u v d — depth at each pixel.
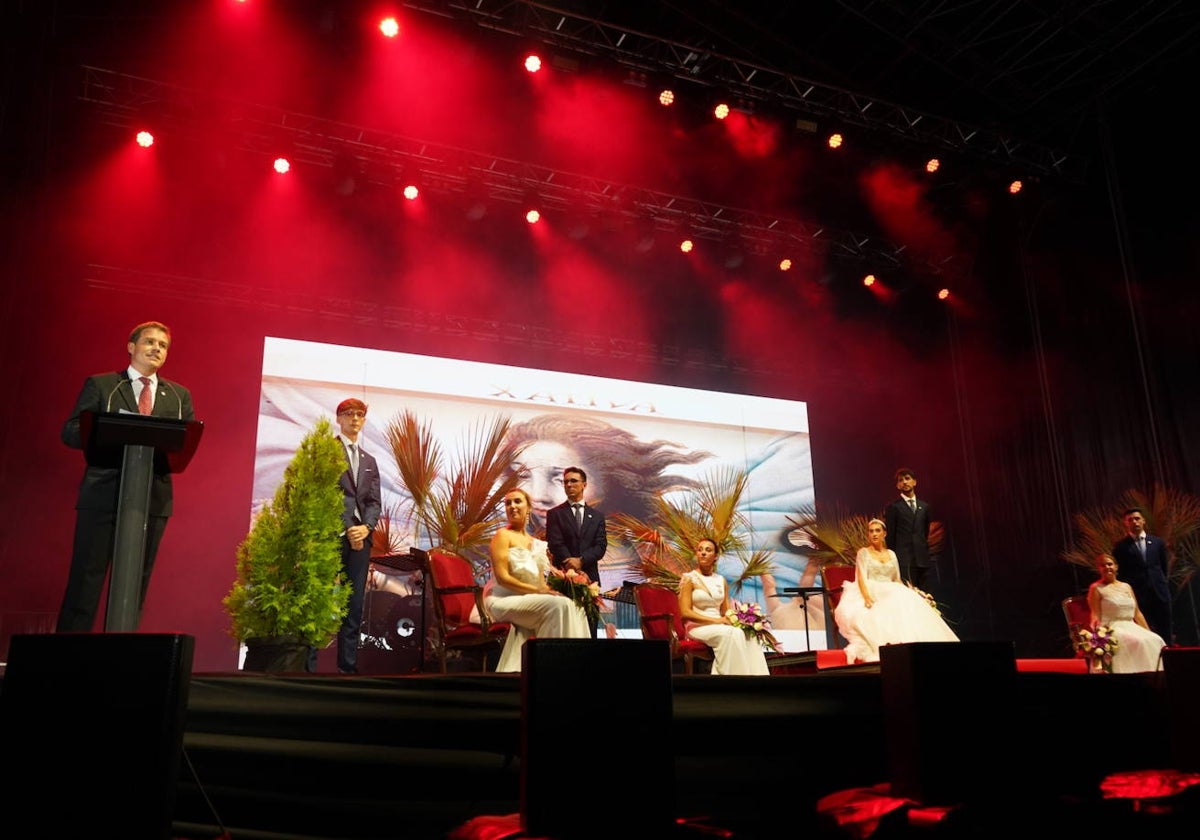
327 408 9.61
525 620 4.74
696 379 11.54
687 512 10.22
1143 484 9.88
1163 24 9.16
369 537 5.34
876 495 12.15
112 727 2.30
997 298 11.84
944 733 3.10
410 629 8.53
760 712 3.59
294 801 3.12
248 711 3.16
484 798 3.22
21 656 2.29
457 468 9.86
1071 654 10.27
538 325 11.00
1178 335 9.58
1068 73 9.92
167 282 9.39
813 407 12.16
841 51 9.74
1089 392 10.59
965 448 12.07
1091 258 10.65
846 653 6.47
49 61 7.85
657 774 2.68
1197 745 3.59
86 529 3.41
